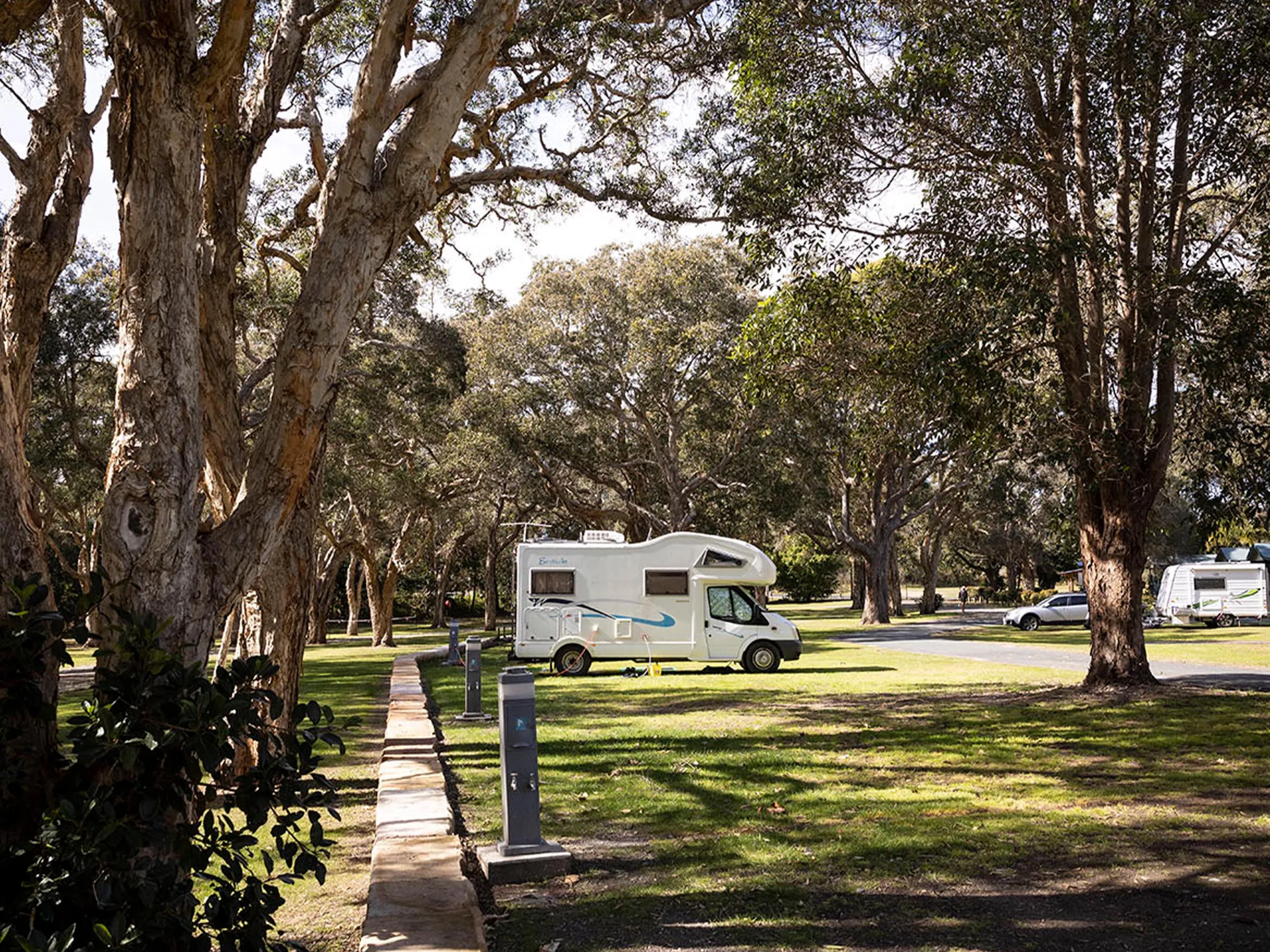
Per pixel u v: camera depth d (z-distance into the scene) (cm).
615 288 3816
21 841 344
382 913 521
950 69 1268
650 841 726
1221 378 1327
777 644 2348
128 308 448
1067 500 1772
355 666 2798
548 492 4397
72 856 320
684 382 3847
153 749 334
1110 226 1416
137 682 344
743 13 1286
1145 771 955
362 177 524
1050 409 1401
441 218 1630
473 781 967
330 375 505
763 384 1544
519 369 3828
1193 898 568
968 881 610
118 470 436
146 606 425
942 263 1371
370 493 3797
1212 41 1235
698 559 2375
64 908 323
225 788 377
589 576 2372
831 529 5009
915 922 534
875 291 1493
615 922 548
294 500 494
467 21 534
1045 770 975
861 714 1455
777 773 980
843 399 1822
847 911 556
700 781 944
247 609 952
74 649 3120
